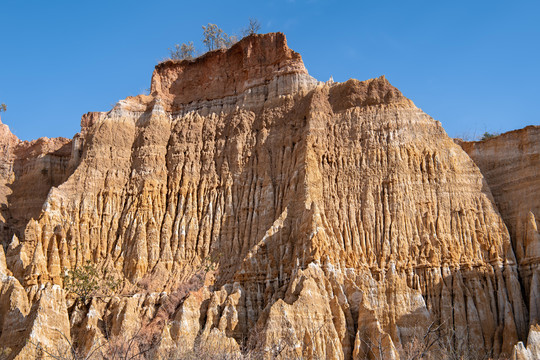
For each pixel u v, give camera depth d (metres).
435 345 55.00
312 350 53.81
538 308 59.69
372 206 67.06
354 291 59.84
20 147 98.62
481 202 67.25
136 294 66.88
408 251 64.38
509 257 63.56
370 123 71.62
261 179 73.12
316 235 62.09
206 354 47.41
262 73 81.00
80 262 73.12
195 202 75.12
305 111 74.88
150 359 46.62
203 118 81.50
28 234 72.62
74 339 62.38
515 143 71.81
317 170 69.38
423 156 69.62
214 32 98.88
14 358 55.91
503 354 56.56
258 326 56.97
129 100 85.44
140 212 75.38
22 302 64.62
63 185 78.81
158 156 79.56
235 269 67.62
